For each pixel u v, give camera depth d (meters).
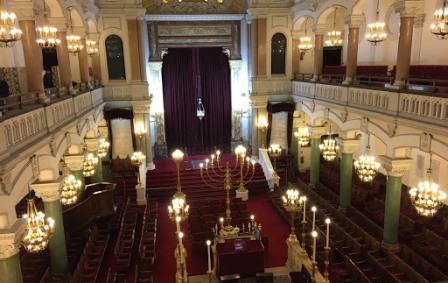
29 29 10.50
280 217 18.36
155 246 15.91
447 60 14.48
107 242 15.16
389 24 18.09
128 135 22.97
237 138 26.53
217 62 25.89
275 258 14.52
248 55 24.33
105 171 21.88
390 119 12.69
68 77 13.77
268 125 23.69
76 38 15.30
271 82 23.31
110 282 11.18
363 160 14.65
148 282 12.03
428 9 15.37
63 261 12.13
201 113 25.23
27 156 9.09
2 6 8.50
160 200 21.08
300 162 24.52
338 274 12.03
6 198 8.09
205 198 20.58
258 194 21.84
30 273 12.13
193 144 26.80
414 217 15.47
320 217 16.72
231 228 14.34
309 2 19.75
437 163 16.38
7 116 8.00
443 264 11.90
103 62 21.83
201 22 24.16
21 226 8.65
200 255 14.73
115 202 17.59
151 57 24.09
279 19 22.72
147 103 22.41
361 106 14.77
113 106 22.33
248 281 12.84
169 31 23.95
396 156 13.19
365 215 16.56
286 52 23.19
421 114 11.29
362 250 12.96
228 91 26.38
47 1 12.65
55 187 11.52
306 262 11.98
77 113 14.28
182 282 9.68
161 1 23.34
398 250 13.44
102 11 21.17
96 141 17.89
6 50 15.53
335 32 20.55
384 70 16.86
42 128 10.27
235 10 24.38
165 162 24.88
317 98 19.03
